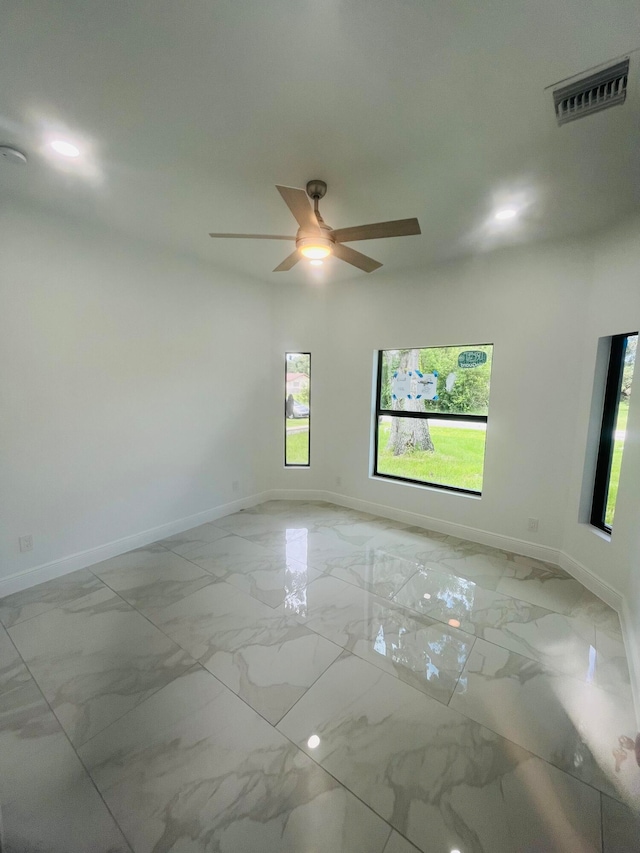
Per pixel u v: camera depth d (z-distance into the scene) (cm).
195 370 366
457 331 342
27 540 263
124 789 137
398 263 349
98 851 119
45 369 264
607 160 186
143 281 315
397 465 410
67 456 280
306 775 142
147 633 219
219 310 381
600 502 279
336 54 129
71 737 156
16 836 123
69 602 249
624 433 254
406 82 141
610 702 175
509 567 301
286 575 286
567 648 210
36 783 139
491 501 338
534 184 209
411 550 330
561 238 285
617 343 265
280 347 441
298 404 459
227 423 403
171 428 350
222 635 218
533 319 302
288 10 114
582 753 151
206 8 114
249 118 162
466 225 263
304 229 196
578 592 266
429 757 149
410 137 172
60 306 268
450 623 231
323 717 166
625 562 238
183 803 133
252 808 131
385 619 234
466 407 360
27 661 196
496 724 164
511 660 201
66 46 128
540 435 307
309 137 174
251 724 163
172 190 224
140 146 182
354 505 436
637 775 143
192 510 378
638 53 125
